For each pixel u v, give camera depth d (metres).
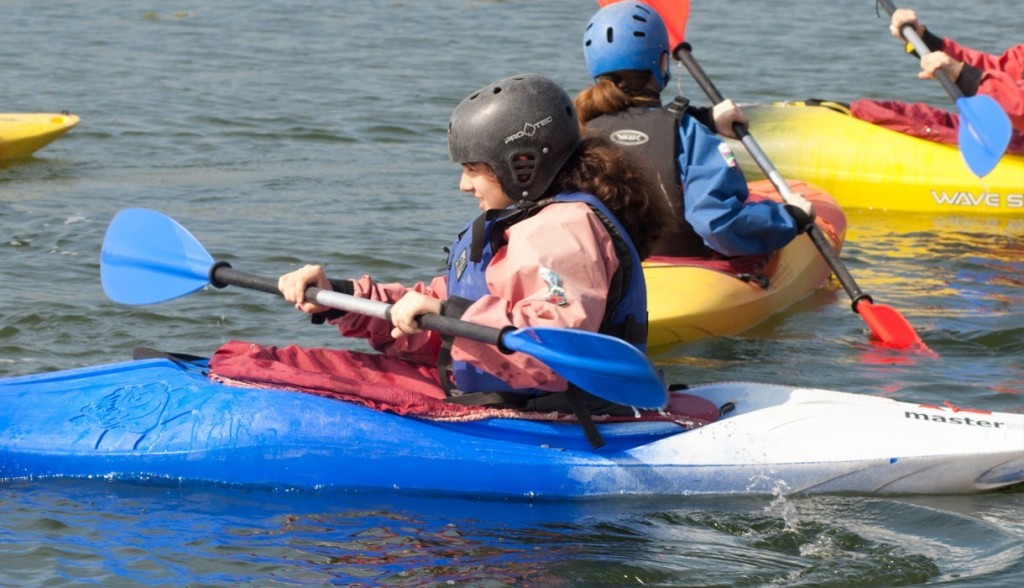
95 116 36.84
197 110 37.88
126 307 19.78
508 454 13.03
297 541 11.86
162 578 11.07
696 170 19.00
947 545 11.92
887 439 13.34
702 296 19.36
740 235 19.16
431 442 13.10
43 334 18.47
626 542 11.94
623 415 13.46
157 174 30.50
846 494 13.18
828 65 45.12
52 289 20.67
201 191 28.73
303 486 13.11
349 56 47.12
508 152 12.31
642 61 19.20
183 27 53.25
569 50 48.25
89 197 27.95
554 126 12.35
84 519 12.30
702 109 20.52
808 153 29.44
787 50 47.97
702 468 13.11
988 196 28.03
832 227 23.28
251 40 50.38
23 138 31.72
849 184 29.09
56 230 24.81
